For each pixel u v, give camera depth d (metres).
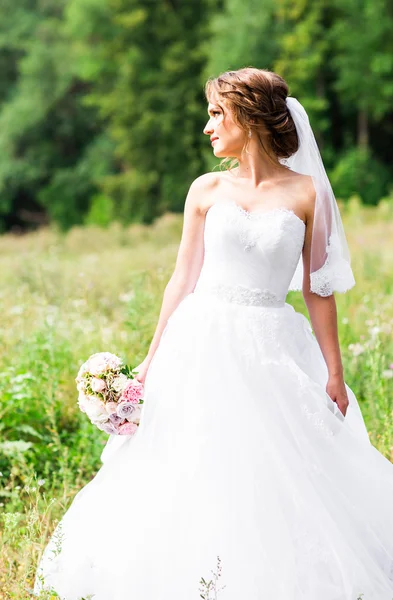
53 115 42.53
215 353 3.63
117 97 37.19
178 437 3.57
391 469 3.79
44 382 5.74
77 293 9.32
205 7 37.50
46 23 41.78
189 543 3.40
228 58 33.59
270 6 34.16
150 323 6.22
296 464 3.50
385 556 3.62
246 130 3.73
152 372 3.76
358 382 5.80
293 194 3.74
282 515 3.41
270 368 3.61
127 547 3.48
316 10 33.59
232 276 3.70
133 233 24.73
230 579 3.33
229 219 3.66
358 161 34.53
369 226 20.55
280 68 33.28
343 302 7.96
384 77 34.53
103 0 38.53
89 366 3.70
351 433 3.74
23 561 3.90
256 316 3.67
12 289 10.54
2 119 42.06
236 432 3.51
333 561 3.38
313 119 34.69
